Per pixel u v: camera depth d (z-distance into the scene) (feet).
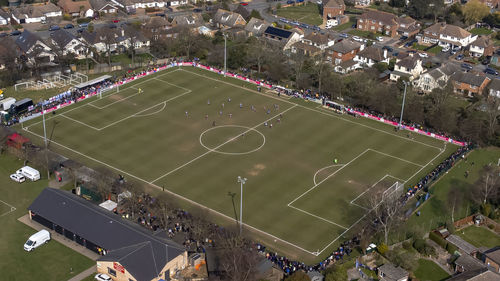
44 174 617.21
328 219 556.51
